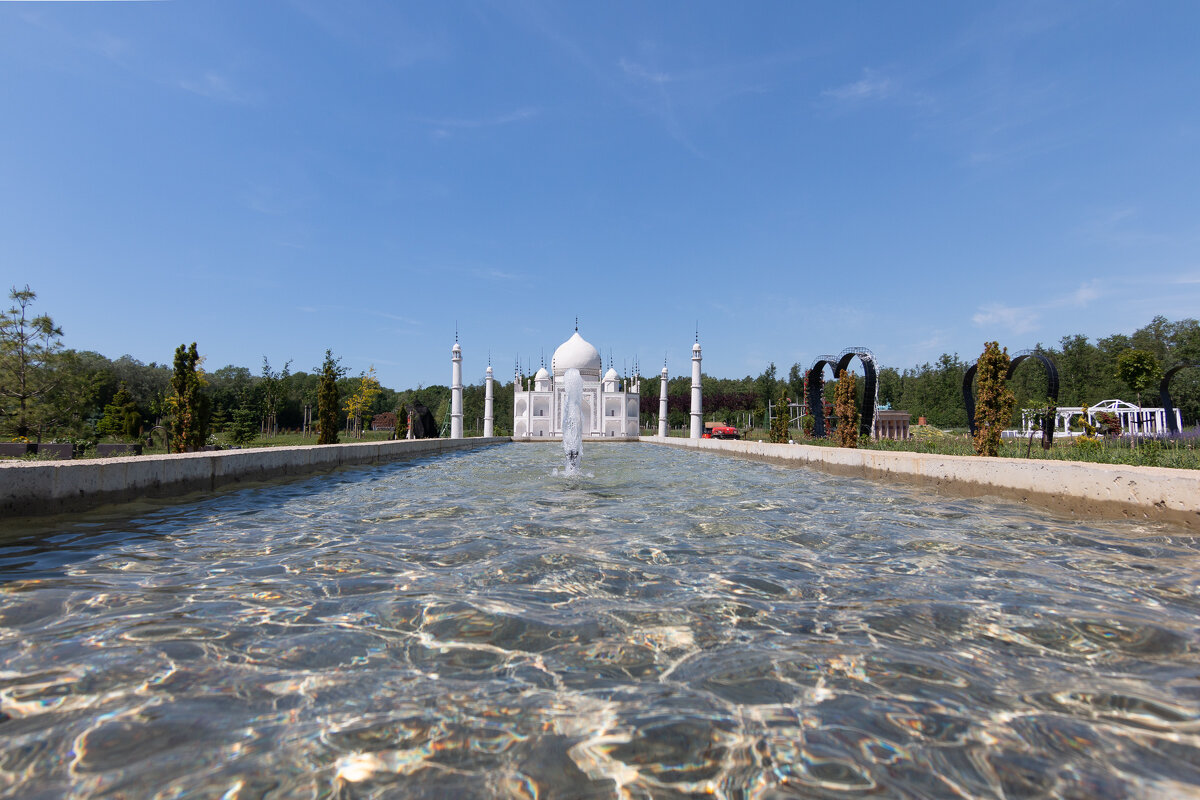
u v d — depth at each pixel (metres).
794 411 49.25
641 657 2.81
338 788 1.84
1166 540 5.59
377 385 44.72
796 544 5.34
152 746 2.06
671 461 19.05
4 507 5.95
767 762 2.00
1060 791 1.86
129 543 5.27
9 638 3.00
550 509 7.49
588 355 47.84
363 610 3.43
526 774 1.92
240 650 2.86
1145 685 2.57
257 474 10.43
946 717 2.30
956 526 6.34
